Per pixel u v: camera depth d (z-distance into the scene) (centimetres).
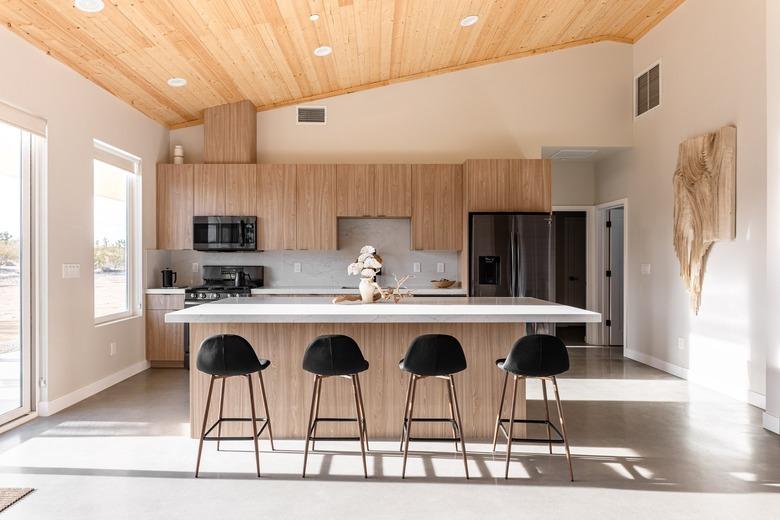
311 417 287
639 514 242
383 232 625
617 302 714
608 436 350
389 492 265
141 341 553
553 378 283
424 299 401
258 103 600
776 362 355
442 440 302
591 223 721
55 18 353
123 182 534
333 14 422
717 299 461
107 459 307
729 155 433
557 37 582
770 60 353
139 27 383
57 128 406
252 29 420
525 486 272
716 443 336
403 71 595
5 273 365
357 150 614
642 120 589
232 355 277
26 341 382
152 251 578
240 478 281
